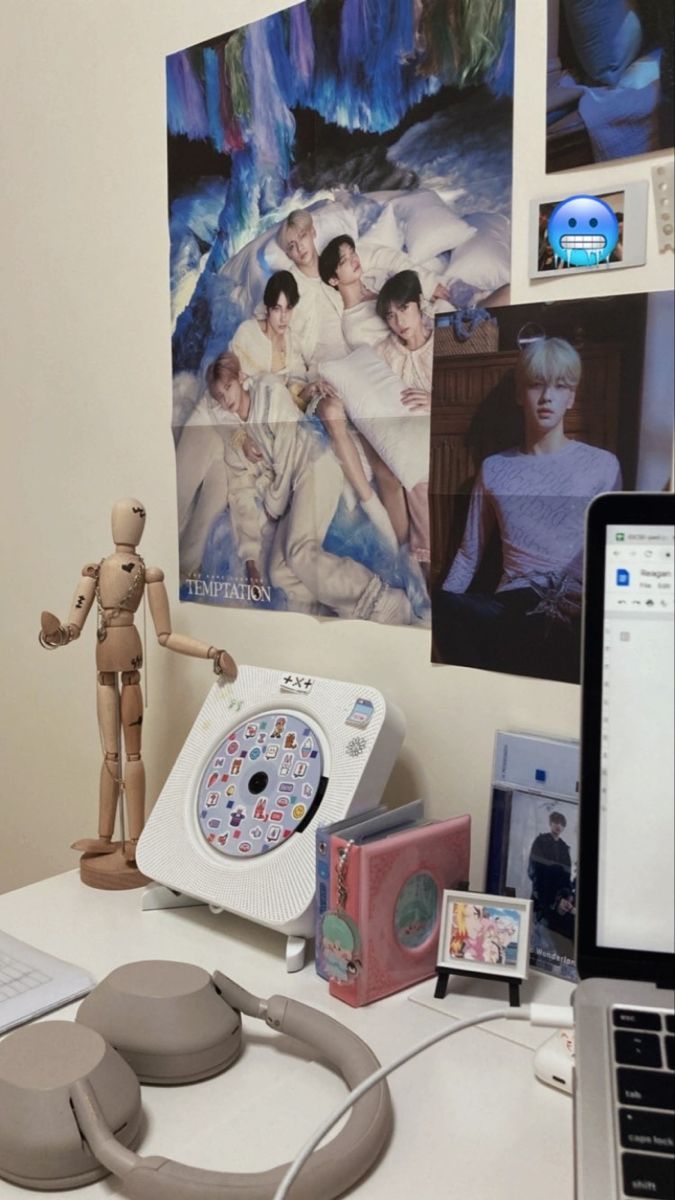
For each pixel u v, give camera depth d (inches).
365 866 27.6
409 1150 22.0
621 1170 16.7
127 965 27.1
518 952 27.9
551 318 29.9
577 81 28.6
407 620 34.5
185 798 35.1
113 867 36.7
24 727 51.3
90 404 44.9
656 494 21.0
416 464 33.5
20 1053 22.8
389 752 32.3
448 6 31.1
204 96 38.2
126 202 41.8
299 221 35.9
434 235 32.3
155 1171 20.3
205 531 40.8
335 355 35.4
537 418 30.5
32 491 48.5
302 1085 24.8
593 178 28.9
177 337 40.5
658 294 27.9
